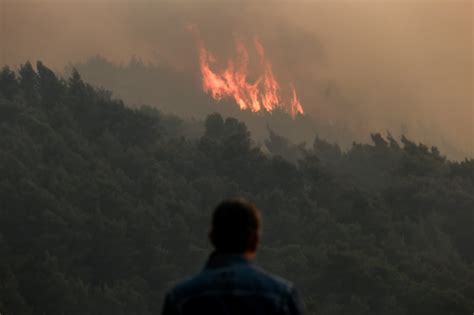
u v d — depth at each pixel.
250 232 7.69
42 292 126.06
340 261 143.38
